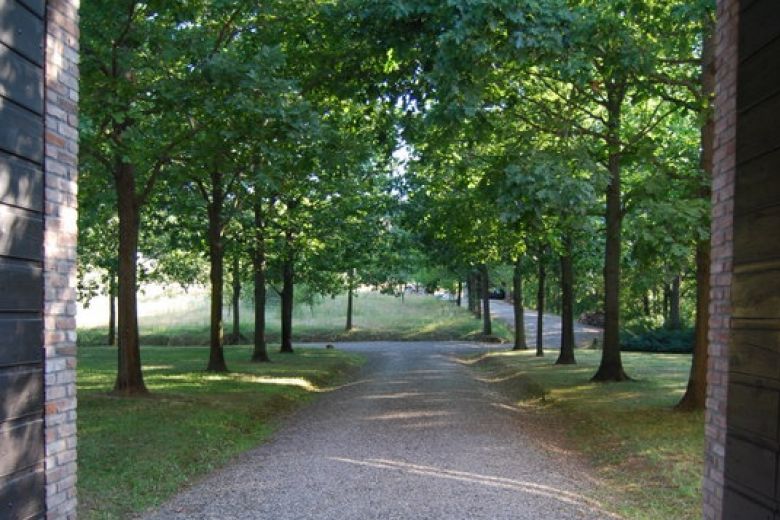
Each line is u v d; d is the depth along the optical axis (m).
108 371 18.83
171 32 11.69
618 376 17.69
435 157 15.70
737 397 3.97
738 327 3.99
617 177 16.55
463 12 9.77
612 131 13.88
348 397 15.99
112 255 28.23
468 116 10.48
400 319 45.47
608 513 6.71
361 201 23.72
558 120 13.75
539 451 9.85
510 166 10.99
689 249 11.02
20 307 3.81
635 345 31.14
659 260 11.62
